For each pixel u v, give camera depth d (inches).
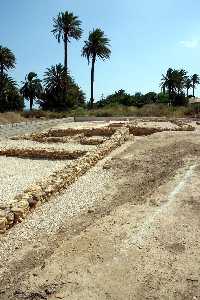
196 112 1745.8
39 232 318.3
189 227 293.7
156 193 384.5
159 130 967.6
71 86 2297.0
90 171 533.0
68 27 1950.1
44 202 394.3
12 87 2301.9
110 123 1304.1
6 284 236.5
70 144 834.8
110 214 336.2
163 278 226.2
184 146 647.1
